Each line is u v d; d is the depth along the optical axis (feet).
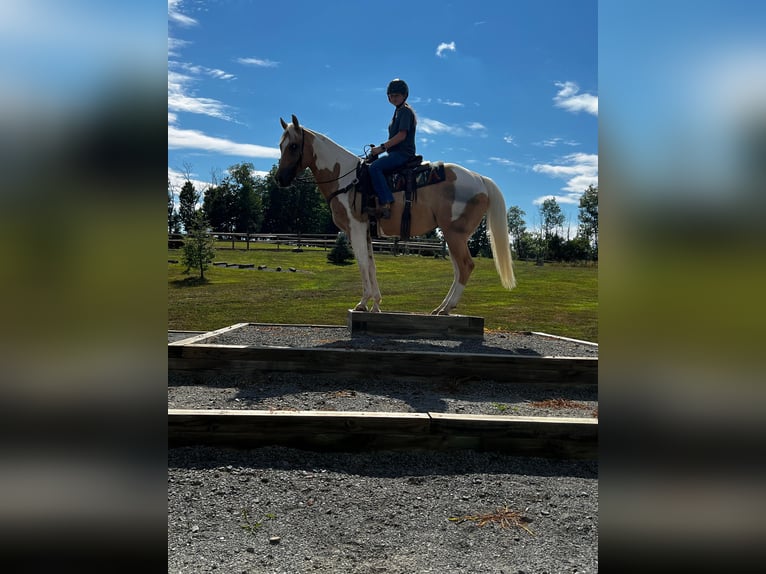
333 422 11.51
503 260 22.38
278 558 7.50
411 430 11.60
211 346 16.43
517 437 11.68
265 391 15.16
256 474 10.28
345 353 16.44
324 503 9.26
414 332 21.44
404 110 21.88
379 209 21.38
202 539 7.93
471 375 16.56
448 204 21.62
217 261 80.64
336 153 21.90
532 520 8.86
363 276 22.30
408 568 7.36
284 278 67.26
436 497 9.64
